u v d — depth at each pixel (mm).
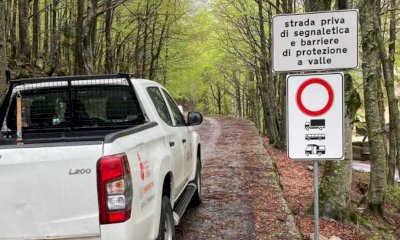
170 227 4898
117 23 26859
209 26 27984
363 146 40969
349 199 8641
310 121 4773
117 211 3359
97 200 3332
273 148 21000
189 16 27656
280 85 22328
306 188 11852
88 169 3332
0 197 3344
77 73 12969
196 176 7449
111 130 5438
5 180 3336
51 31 27250
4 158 3330
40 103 5426
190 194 6469
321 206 8562
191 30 28828
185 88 42281
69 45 24078
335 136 4742
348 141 8461
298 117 4793
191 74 35812
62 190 3334
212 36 28828
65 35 23578
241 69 37344
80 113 5453
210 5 24594
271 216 7219
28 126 5410
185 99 52438
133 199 3578
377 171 11039
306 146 4781
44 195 3336
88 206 3340
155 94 5891
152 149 4520
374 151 11023
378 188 11055
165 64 33406
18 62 16859
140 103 5266
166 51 32625
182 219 7043
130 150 3699
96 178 3326
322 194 8609
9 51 18672
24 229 3354
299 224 7715
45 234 3350
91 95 5418
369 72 10188
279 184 10039
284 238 6195
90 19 12625
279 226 6715
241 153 14750
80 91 5406
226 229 6551
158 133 4949
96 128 5449
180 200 6094
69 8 28875
